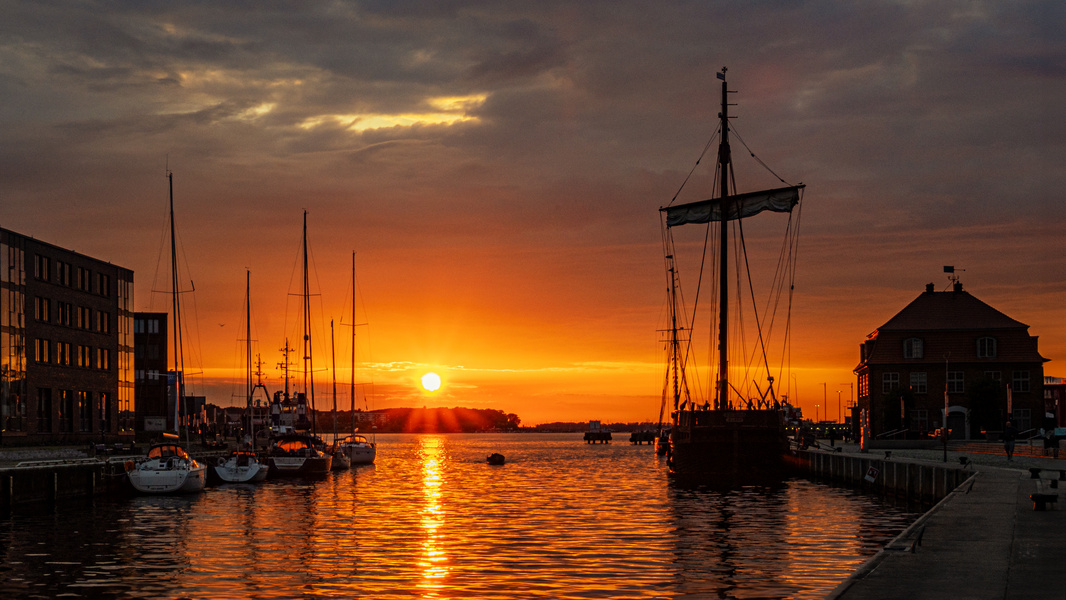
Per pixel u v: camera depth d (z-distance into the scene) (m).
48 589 27.66
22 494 51.09
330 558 33.53
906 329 114.44
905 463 55.16
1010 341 112.06
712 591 26.72
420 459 153.38
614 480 84.56
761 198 80.25
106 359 91.81
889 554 19.55
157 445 65.38
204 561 32.91
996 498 30.41
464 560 32.88
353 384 112.00
